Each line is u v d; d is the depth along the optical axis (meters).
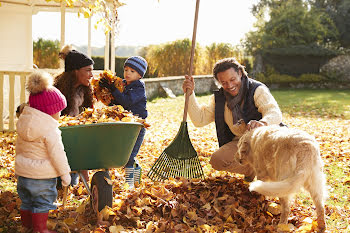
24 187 3.22
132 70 4.68
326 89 23.95
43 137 3.15
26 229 3.45
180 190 4.50
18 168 3.22
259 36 24.92
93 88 4.62
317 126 10.42
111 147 3.59
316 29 25.08
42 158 3.21
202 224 3.71
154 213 3.88
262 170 3.68
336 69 25.14
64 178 3.23
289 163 3.29
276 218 3.89
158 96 17.75
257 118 4.47
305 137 3.35
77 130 3.38
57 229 3.54
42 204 3.27
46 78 3.17
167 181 4.84
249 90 4.43
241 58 24.89
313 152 3.26
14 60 10.63
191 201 4.20
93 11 5.43
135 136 3.74
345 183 5.06
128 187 4.54
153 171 4.50
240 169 4.63
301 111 13.97
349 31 26.42
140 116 4.69
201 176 4.50
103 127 3.44
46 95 3.17
